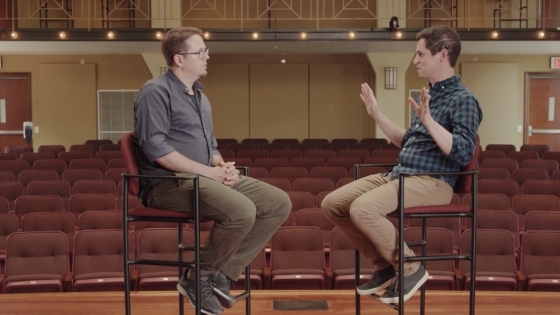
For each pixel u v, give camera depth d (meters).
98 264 5.35
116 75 14.99
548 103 15.16
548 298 4.59
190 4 13.91
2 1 14.52
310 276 5.32
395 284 2.92
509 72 15.02
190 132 2.96
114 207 6.89
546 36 11.65
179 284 2.96
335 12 14.83
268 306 4.45
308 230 5.52
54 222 6.00
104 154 10.64
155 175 2.78
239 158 9.85
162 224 6.26
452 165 2.95
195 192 2.68
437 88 3.00
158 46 12.90
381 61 13.98
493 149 12.33
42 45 12.69
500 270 5.37
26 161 9.59
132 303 4.53
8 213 6.54
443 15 14.59
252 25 14.86
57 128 15.03
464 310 4.34
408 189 2.87
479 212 6.09
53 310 4.37
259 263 5.50
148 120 2.83
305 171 8.62
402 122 14.03
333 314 4.26
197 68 2.95
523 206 6.79
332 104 15.20
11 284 5.09
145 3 14.68
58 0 14.77
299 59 15.19
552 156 10.57
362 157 10.84
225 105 15.22
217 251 2.81
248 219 2.75
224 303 2.98
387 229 2.83
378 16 13.39
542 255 5.36
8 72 14.94
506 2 14.62
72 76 14.95
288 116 15.25
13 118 15.05
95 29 11.73
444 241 5.45
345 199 3.03
